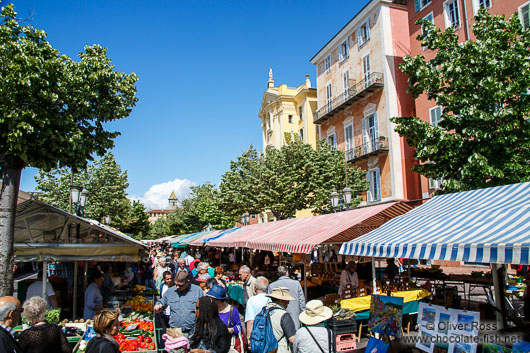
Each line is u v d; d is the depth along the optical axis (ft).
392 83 95.45
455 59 39.50
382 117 96.02
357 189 92.32
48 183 99.96
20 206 26.78
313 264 51.29
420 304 21.18
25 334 14.44
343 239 38.42
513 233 16.15
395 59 96.78
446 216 22.80
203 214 171.63
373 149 97.09
